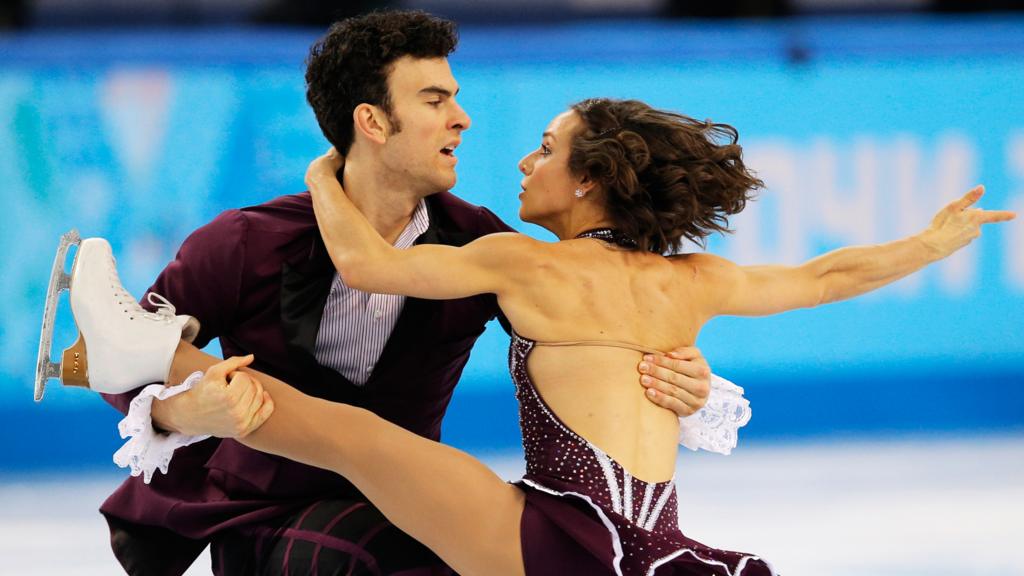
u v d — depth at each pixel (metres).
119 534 11.09
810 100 23.31
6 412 21.67
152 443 10.05
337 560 10.05
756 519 17.30
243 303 10.98
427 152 10.73
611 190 10.43
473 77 22.86
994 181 23.47
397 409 11.30
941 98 23.45
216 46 22.23
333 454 9.72
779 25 26.33
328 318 10.92
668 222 10.49
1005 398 23.50
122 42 21.95
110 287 10.32
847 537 16.16
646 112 10.75
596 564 9.30
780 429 23.22
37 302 21.55
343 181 11.15
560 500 9.49
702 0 27.50
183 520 10.71
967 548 15.48
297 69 22.42
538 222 11.00
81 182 21.66
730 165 10.94
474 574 9.58
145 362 10.16
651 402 9.90
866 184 23.31
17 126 21.52
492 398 22.80
